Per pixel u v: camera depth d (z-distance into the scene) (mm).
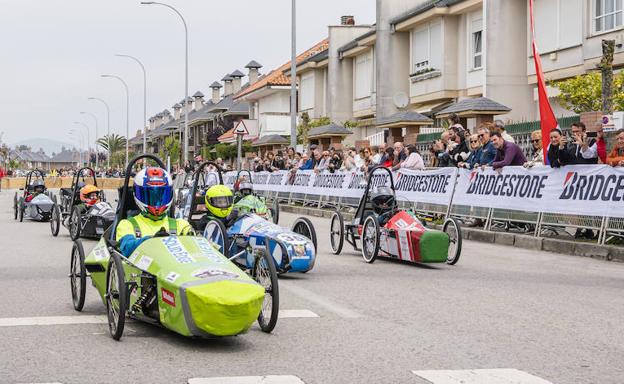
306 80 54344
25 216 25156
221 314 6652
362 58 45250
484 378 6039
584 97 22297
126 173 8680
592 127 19000
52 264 13281
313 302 9469
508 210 16703
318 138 39594
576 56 26344
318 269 12523
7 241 17688
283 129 57625
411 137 28516
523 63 29406
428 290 10414
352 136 46656
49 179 71625
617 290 10461
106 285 7785
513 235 16328
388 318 8477
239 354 6828
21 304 9344
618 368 6387
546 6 27859
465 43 33562
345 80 47719
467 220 18156
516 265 13125
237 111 77250
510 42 29391
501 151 17172
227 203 11570
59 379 6023
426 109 36625
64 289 10500
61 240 18000
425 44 36125
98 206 17297
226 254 10695
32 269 12594
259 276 8109
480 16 32031
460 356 6766
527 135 21078
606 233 14234
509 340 7406
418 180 20219
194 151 95438
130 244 8219
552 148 15156
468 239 17797
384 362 6547
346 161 26062
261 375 6109
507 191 16766
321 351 6945
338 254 14680
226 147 63344
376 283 11023
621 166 13984
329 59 47781
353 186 24688
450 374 6152
